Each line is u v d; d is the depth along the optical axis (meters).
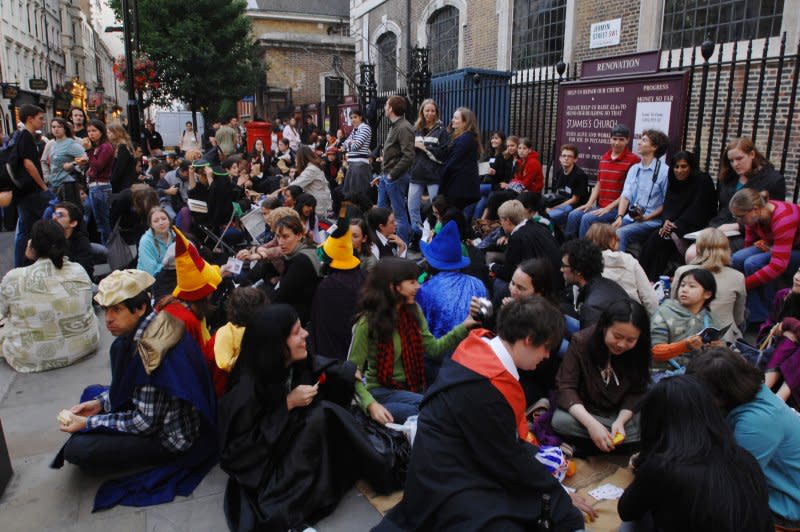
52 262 4.53
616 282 4.22
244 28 22.02
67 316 4.54
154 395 2.98
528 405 3.77
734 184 5.52
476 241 6.98
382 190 8.18
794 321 3.35
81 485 3.10
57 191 7.86
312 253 4.34
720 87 8.30
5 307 4.45
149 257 5.13
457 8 15.06
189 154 8.67
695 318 3.76
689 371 2.53
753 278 4.74
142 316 3.05
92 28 55.38
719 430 1.99
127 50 11.95
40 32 36.88
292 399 2.88
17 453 3.40
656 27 9.42
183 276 3.31
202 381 3.11
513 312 2.36
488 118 9.75
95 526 2.78
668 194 5.97
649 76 6.50
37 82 27.30
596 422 3.21
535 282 3.59
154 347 2.92
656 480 2.00
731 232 5.28
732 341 4.17
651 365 3.71
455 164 7.11
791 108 5.49
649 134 6.15
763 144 7.82
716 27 8.55
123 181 7.73
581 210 7.12
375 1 19.36
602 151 7.27
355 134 8.82
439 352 3.54
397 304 3.37
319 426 2.89
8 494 3.03
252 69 23.23
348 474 3.08
